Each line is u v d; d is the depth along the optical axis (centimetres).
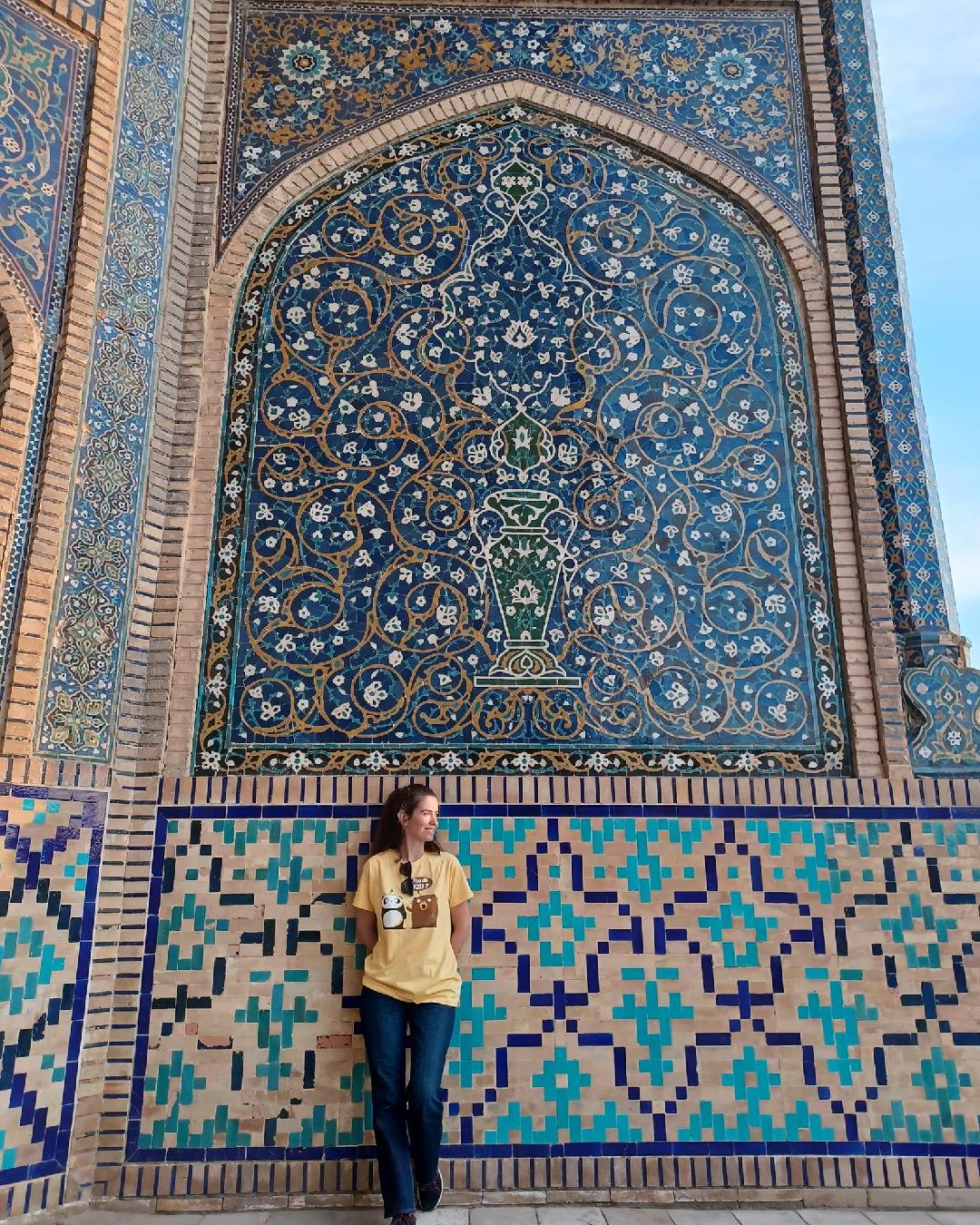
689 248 381
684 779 320
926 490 355
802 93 403
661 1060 297
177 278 365
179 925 303
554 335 367
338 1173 287
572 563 342
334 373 360
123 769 313
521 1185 287
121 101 357
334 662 329
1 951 272
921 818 318
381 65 399
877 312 373
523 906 306
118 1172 284
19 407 309
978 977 306
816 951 306
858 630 339
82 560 314
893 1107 296
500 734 324
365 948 301
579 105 395
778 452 358
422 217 380
